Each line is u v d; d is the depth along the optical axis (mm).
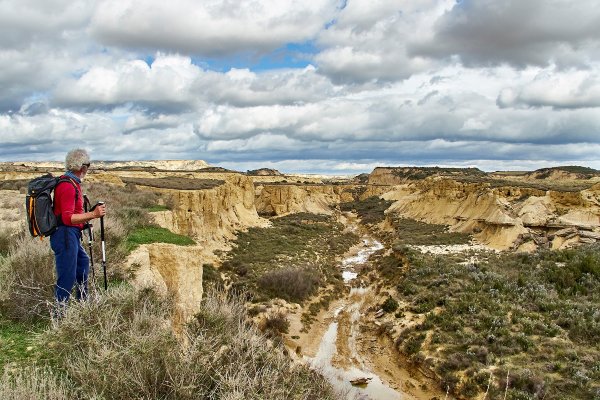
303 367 7992
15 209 20797
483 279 31625
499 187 62562
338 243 62250
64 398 4457
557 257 36719
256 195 97125
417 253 42188
